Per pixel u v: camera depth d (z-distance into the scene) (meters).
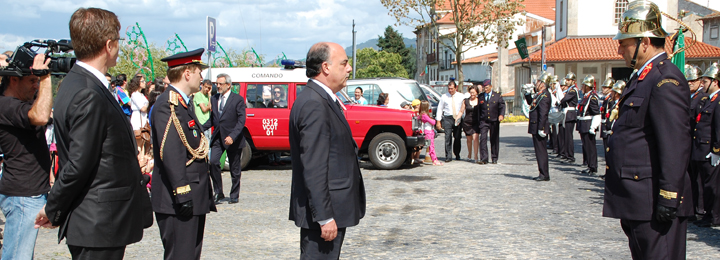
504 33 30.23
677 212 3.59
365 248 5.75
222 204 8.23
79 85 3.04
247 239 6.16
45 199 4.06
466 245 5.82
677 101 3.45
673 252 3.64
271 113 11.80
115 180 3.13
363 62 80.62
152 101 9.00
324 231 3.37
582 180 10.34
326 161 3.36
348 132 3.57
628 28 3.74
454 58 65.44
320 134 3.36
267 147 11.88
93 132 2.98
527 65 38.22
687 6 42.03
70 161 2.94
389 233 6.38
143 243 6.02
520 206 7.87
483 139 12.84
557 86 14.52
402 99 17.38
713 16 39.16
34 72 3.70
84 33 3.12
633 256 3.93
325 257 3.52
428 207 7.86
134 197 3.25
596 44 36.94
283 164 13.42
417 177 10.82
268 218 7.23
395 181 10.32
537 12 60.56
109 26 3.19
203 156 4.35
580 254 5.43
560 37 40.62
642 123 3.62
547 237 6.12
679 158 3.42
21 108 3.83
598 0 37.75
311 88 3.49
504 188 9.43
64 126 3.01
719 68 6.75
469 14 30.77
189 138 4.26
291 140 3.55
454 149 13.83
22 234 3.98
